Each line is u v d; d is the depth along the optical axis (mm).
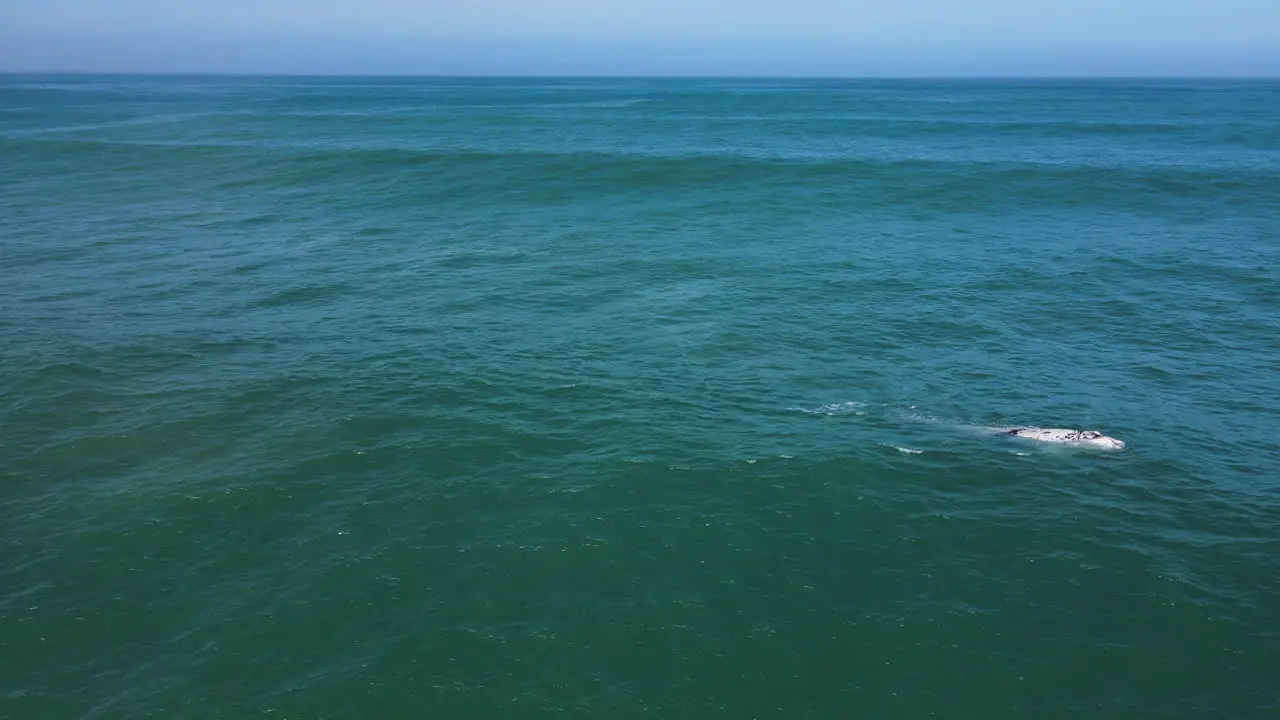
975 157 68375
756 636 16172
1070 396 26375
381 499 20391
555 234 45500
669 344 30125
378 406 25156
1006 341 30750
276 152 66062
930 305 34344
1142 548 18812
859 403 25703
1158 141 81000
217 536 18969
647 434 23547
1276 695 14836
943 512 20094
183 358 28594
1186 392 26734
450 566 18016
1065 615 16750
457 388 26375
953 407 25531
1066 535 19266
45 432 23344
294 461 22031
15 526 19172
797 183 56781
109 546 18531
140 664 15359
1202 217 49250
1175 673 15344
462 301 34562
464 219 48875
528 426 24000
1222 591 17406
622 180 57062
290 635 16094
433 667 15359
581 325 31922
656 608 16859
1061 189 55125
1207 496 20922
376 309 33594
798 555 18484
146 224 47531
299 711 14422
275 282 37000
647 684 15086
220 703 14555
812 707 14664
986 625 16453
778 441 23266
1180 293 35938
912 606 16953
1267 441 23656
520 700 14711
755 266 39500
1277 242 43875
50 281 36750
